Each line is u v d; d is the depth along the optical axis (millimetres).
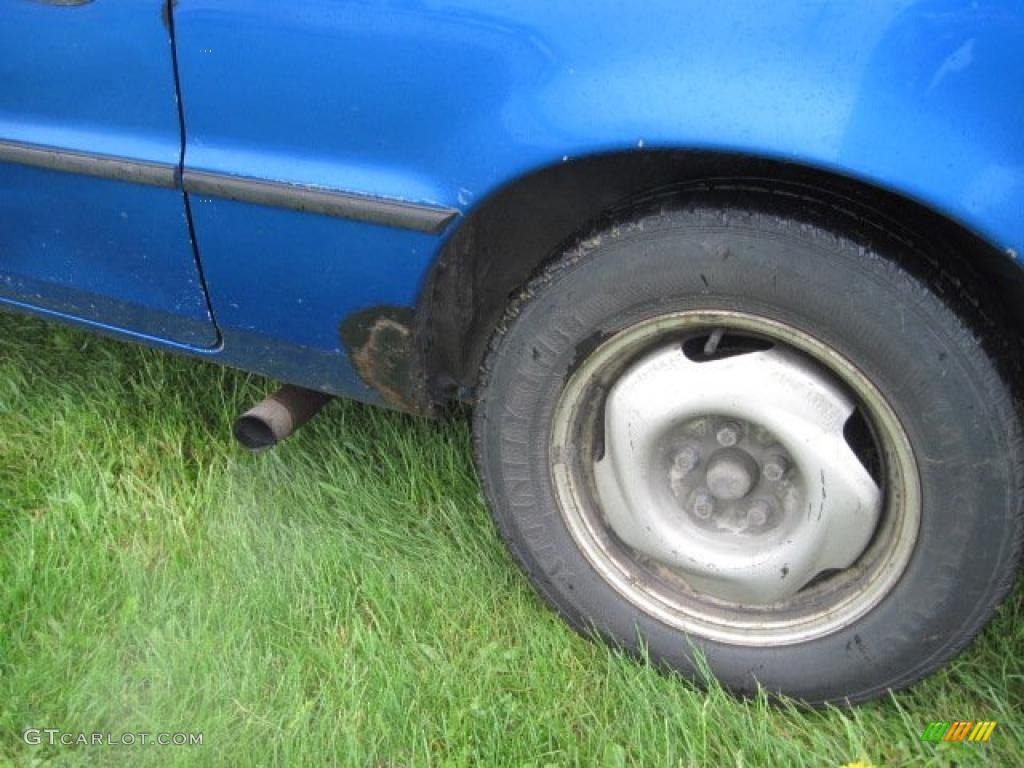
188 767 1883
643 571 2080
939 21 1419
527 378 1933
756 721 2008
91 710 1992
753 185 1693
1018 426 1664
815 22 1472
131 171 2016
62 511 2402
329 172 1854
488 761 1910
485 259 2033
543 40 1609
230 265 2051
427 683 2057
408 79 1714
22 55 2016
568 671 2092
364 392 2135
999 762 1900
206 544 2369
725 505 1956
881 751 1948
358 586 2260
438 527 2424
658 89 1570
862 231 1623
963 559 1759
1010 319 1823
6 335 2994
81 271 2262
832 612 1928
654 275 1750
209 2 1792
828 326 1678
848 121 1491
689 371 1841
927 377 1648
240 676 2053
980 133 1453
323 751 1916
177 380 2807
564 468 2031
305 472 2537
